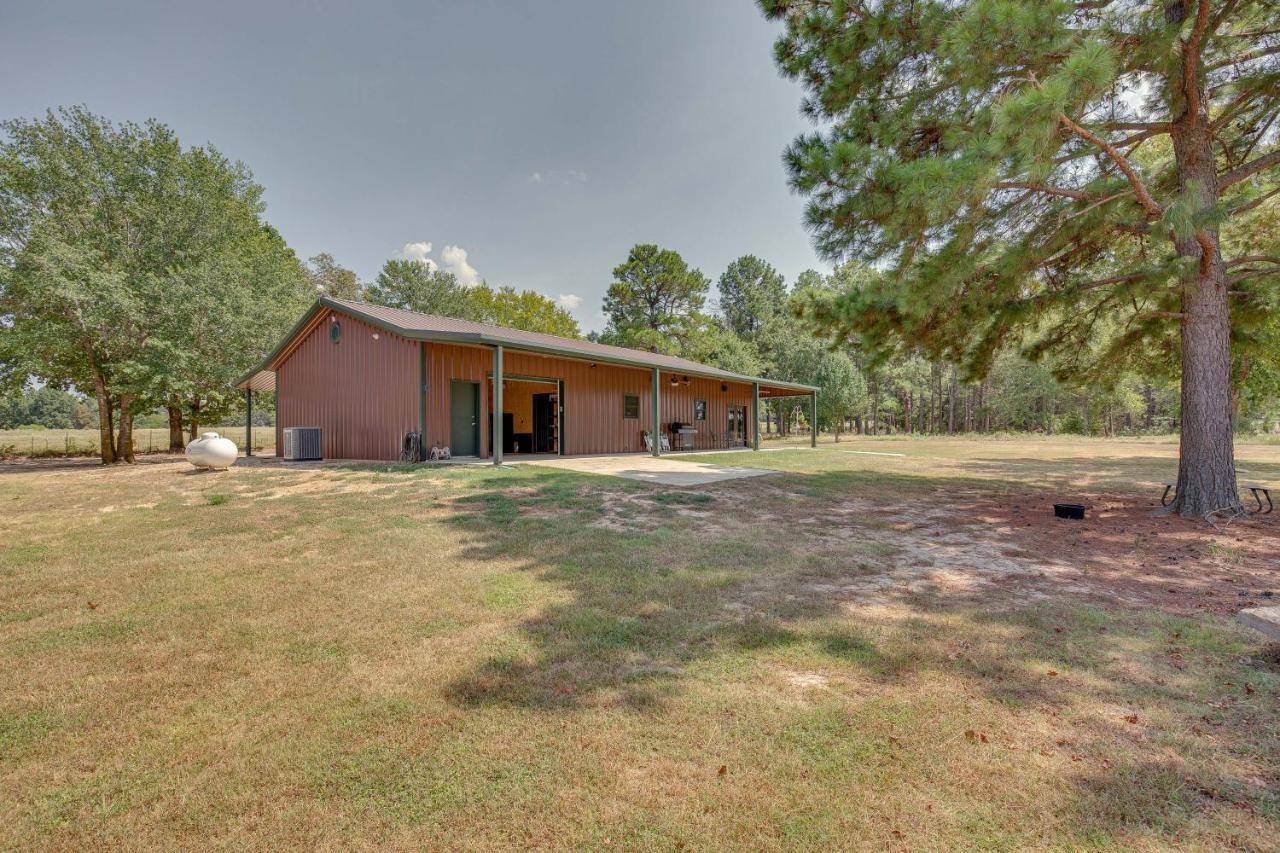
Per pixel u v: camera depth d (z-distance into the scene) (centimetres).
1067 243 682
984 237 634
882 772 195
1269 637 288
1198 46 560
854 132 668
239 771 195
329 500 725
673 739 214
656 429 1489
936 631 317
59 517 637
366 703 239
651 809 177
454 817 174
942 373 3819
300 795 184
